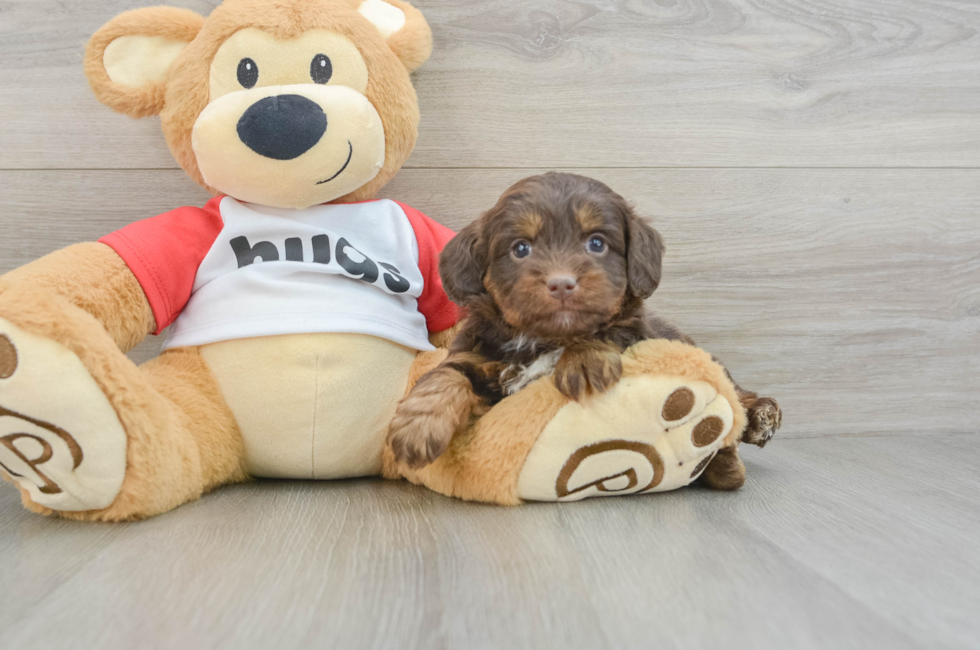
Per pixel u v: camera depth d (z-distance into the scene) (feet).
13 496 1.72
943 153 2.34
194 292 1.81
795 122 2.30
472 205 2.22
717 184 2.28
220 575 1.27
